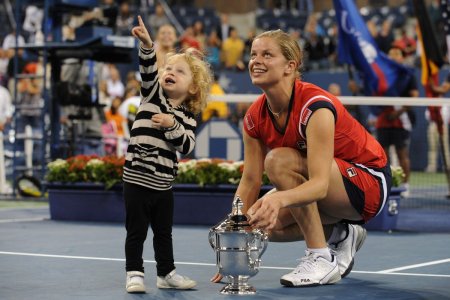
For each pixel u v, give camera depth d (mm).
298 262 7695
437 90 15953
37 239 9328
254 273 6012
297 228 6594
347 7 15164
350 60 15297
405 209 13461
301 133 6051
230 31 24156
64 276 6785
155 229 6242
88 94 14305
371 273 7047
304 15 28953
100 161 11344
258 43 6027
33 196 15008
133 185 6129
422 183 19250
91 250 8422
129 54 14328
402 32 23984
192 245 8859
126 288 6090
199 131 12875
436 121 15727
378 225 10461
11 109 18203
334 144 6297
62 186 11484
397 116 15594
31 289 6172
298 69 6180
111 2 19078
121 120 18609
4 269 7141
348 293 6027
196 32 24109
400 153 15820
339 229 6711
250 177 6477
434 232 10367
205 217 10852
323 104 5949
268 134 6309
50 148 14562
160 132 6137
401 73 15297
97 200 11328
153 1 26031
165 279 6195
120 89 21031
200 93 6320
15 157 15172
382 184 6488
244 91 21141
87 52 14094
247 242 5938
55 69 14453
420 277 6836
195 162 10938
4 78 20812
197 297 5855
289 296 5887
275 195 5484
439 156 21297
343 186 6297
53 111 14555
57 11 14375
